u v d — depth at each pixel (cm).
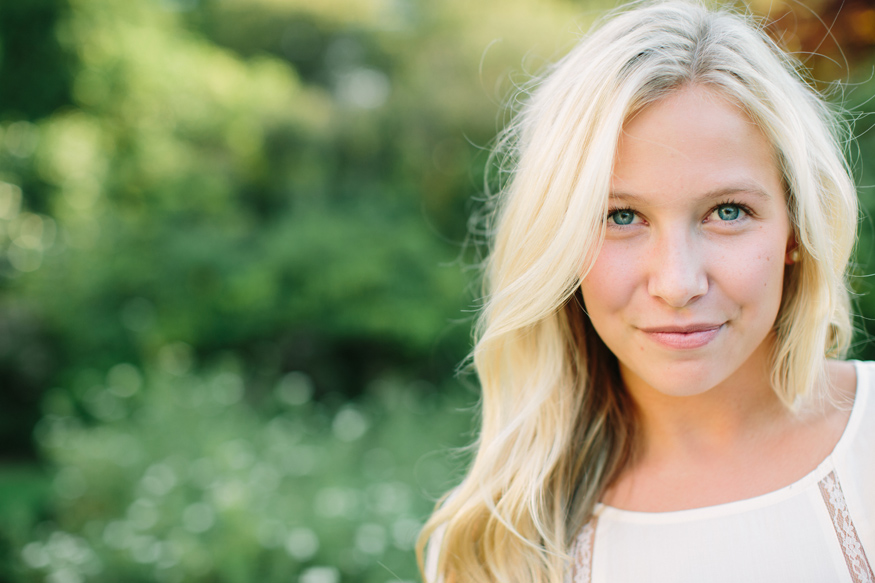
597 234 71
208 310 671
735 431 79
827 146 77
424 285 680
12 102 782
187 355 645
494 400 94
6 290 729
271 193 797
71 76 775
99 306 654
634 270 70
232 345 691
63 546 285
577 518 84
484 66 691
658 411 82
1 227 739
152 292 660
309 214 719
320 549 260
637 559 78
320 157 789
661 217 68
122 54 780
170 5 882
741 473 78
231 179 782
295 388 573
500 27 683
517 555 87
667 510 79
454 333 668
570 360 90
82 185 747
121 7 801
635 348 72
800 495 74
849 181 78
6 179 776
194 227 712
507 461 91
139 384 473
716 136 67
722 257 68
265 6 888
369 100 827
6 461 671
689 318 68
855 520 71
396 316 665
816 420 78
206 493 312
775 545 73
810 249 72
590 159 69
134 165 755
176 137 793
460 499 92
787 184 71
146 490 325
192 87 796
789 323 78
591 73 72
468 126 700
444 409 451
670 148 67
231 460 336
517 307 77
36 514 406
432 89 715
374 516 289
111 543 276
